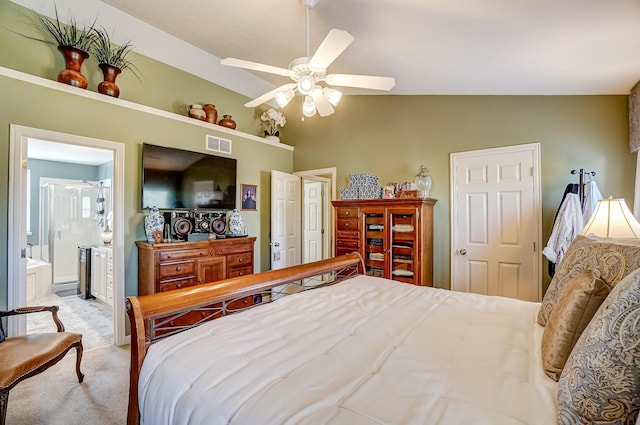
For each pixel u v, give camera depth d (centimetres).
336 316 160
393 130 400
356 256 275
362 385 97
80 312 396
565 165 301
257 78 444
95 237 580
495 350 122
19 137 242
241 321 150
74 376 238
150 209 319
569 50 214
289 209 474
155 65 345
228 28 298
